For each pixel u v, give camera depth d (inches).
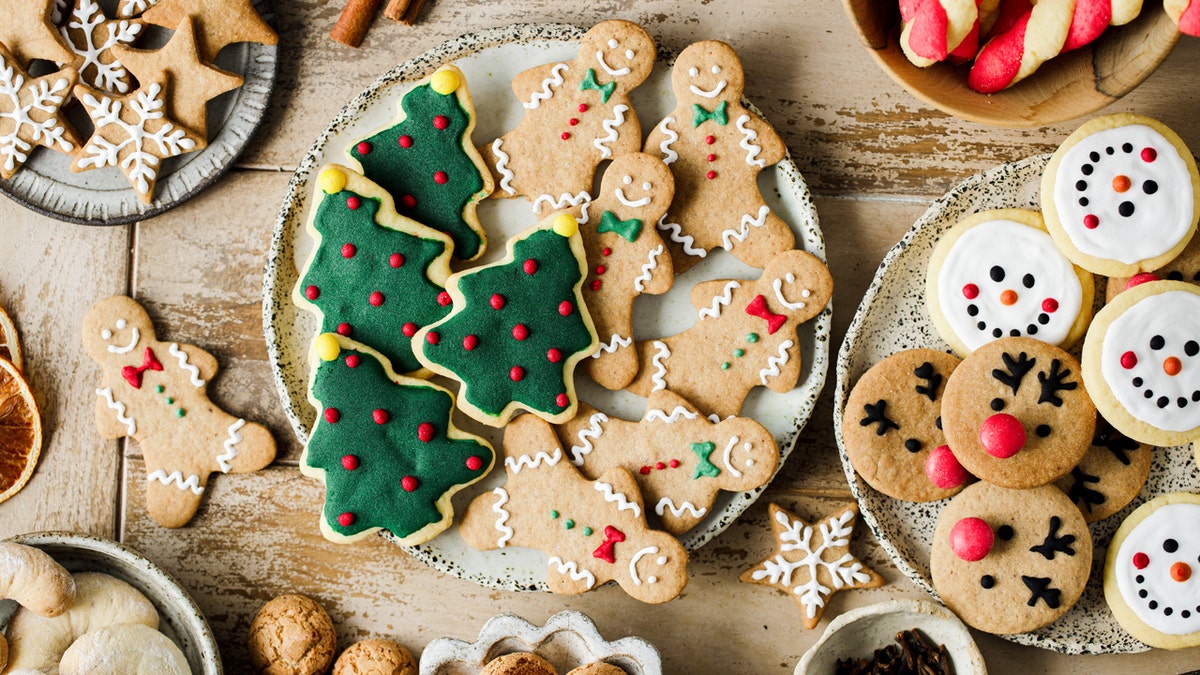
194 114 33.2
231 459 33.6
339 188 32.1
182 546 34.0
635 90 33.6
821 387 33.0
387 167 32.5
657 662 31.7
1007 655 33.6
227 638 33.9
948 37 30.0
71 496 34.1
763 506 33.8
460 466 32.2
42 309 34.2
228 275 34.1
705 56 32.8
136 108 33.0
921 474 32.3
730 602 33.8
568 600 33.9
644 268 32.6
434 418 32.1
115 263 34.2
